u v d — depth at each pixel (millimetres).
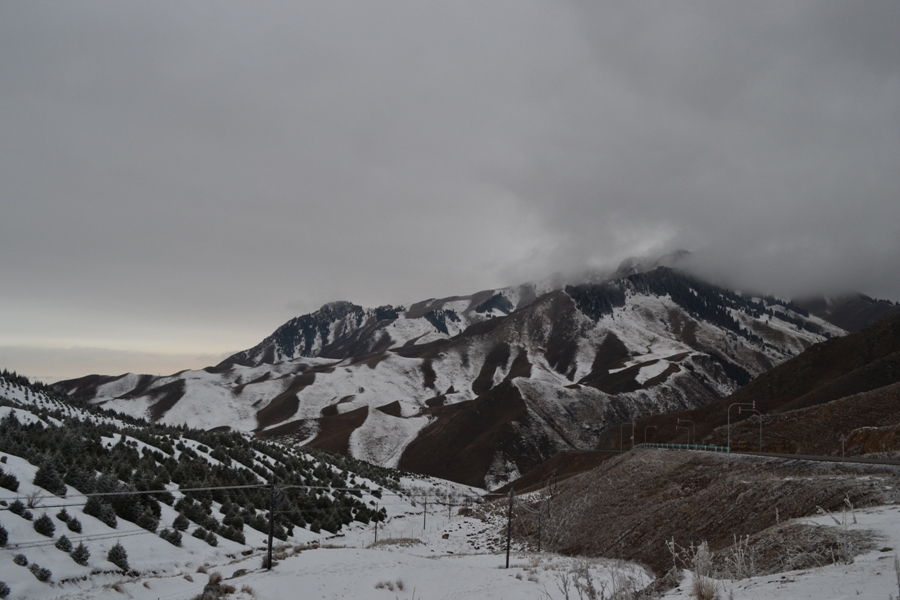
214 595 30000
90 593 29781
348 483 101125
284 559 42812
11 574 29750
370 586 33688
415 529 88312
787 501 34438
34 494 38500
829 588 8773
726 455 57000
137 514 46000
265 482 76500
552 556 54312
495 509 97188
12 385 104875
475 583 35125
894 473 33500
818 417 77562
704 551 9945
